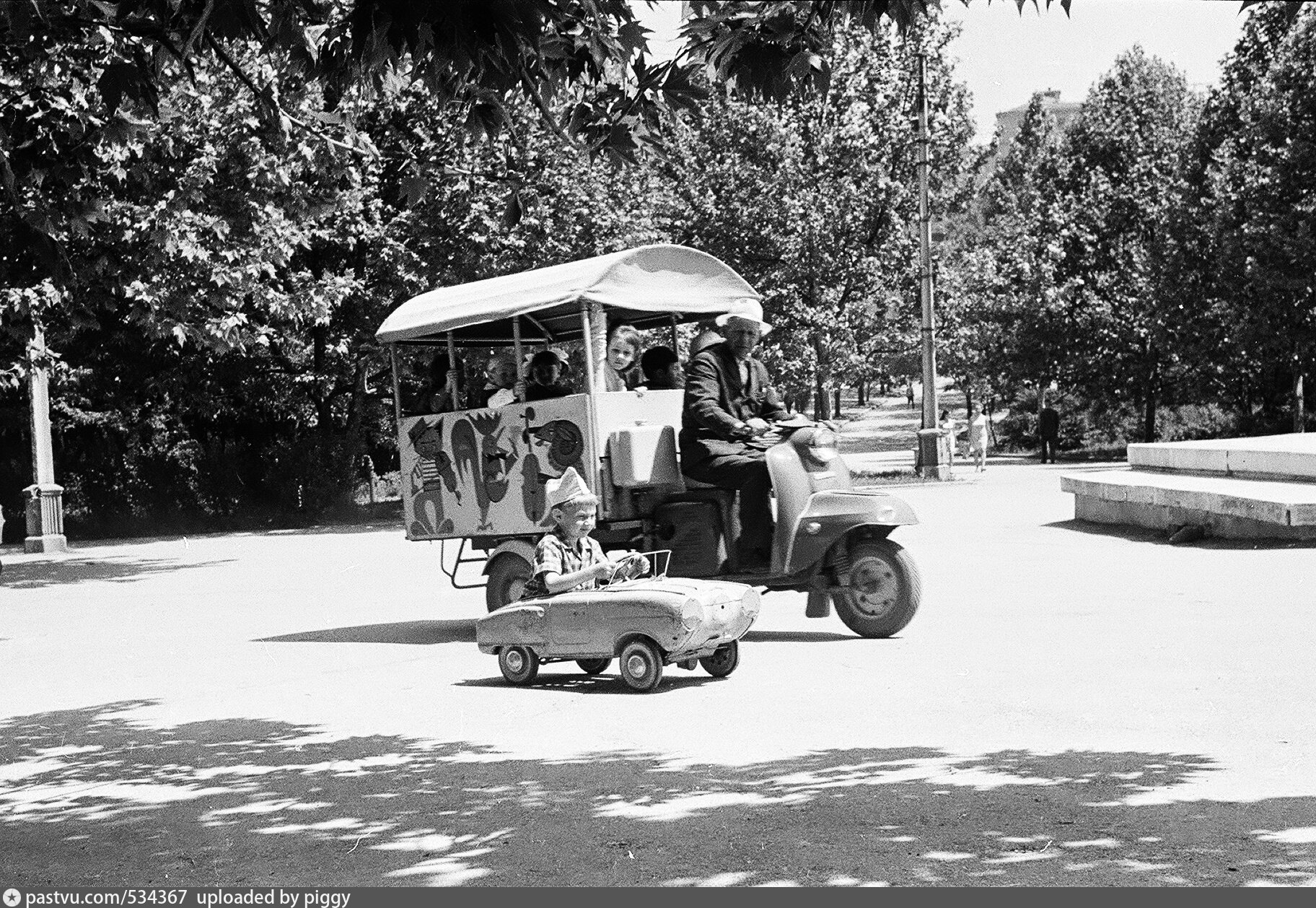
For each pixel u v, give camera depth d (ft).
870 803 20.44
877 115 161.58
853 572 38.96
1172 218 167.22
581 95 23.97
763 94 21.76
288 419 145.07
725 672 33.50
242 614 54.13
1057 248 186.60
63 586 72.79
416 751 26.21
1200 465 74.59
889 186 159.84
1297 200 153.28
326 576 70.54
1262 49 164.25
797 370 152.87
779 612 46.32
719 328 41.81
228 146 83.41
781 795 21.26
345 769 24.95
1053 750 23.61
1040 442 181.27
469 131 22.93
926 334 132.87
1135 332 177.27
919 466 131.64
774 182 153.48
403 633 46.01
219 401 133.69
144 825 21.62
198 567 81.41
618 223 126.93
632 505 42.04
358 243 114.73
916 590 38.14
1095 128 203.00
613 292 42.88
